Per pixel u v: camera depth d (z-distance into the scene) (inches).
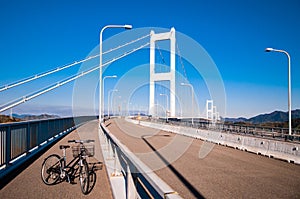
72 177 275.0
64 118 849.5
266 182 289.1
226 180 294.5
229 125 1380.4
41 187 244.2
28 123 400.8
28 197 215.3
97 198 213.3
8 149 307.9
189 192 246.2
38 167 330.3
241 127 1251.8
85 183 229.3
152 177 101.0
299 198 233.3
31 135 421.4
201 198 229.0
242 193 245.1
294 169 372.8
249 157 482.0
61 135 735.7
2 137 289.7
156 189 91.3
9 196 218.1
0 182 261.4
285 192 250.7
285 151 458.3
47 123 565.0
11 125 318.3
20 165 338.3
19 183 257.6
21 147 363.9
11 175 289.6
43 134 521.0
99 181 261.4
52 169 267.1
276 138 976.9
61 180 268.4
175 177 305.9
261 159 462.6
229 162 418.9
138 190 126.3
